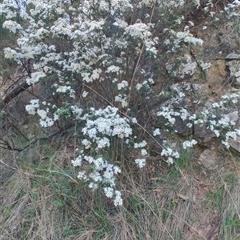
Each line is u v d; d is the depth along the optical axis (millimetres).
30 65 2801
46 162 2607
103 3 2172
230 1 3074
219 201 2260
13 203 2393
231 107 2621
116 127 2072
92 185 2018
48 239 2180
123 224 2174
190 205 2264
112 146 2277
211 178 2391
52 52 2482
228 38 2973
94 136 2074
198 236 2137
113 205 2262
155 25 2465
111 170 2080
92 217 2230
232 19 2688
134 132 2346
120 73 2352
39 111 2303
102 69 2365
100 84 2375
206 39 3025
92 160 2074
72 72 2389
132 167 2400
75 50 2391
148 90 2365
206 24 2918
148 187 2373
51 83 2592
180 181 2371
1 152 2766
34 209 2316
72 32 2252
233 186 2301
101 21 2125
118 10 2240
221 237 2117
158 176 2412
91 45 2297
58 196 2318
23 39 2293
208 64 2803
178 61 2459
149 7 2477
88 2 2240
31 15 2617
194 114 2414
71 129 2602
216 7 3039
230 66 2855
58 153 2625
